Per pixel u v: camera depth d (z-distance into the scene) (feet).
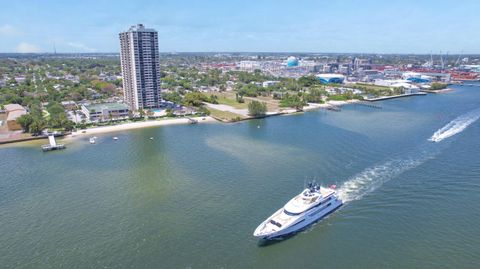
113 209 338.34
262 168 438.81
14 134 638.53
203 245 276.41
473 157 464.24
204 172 429.38
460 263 252.01
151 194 369.71
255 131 652.48
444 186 372.79
